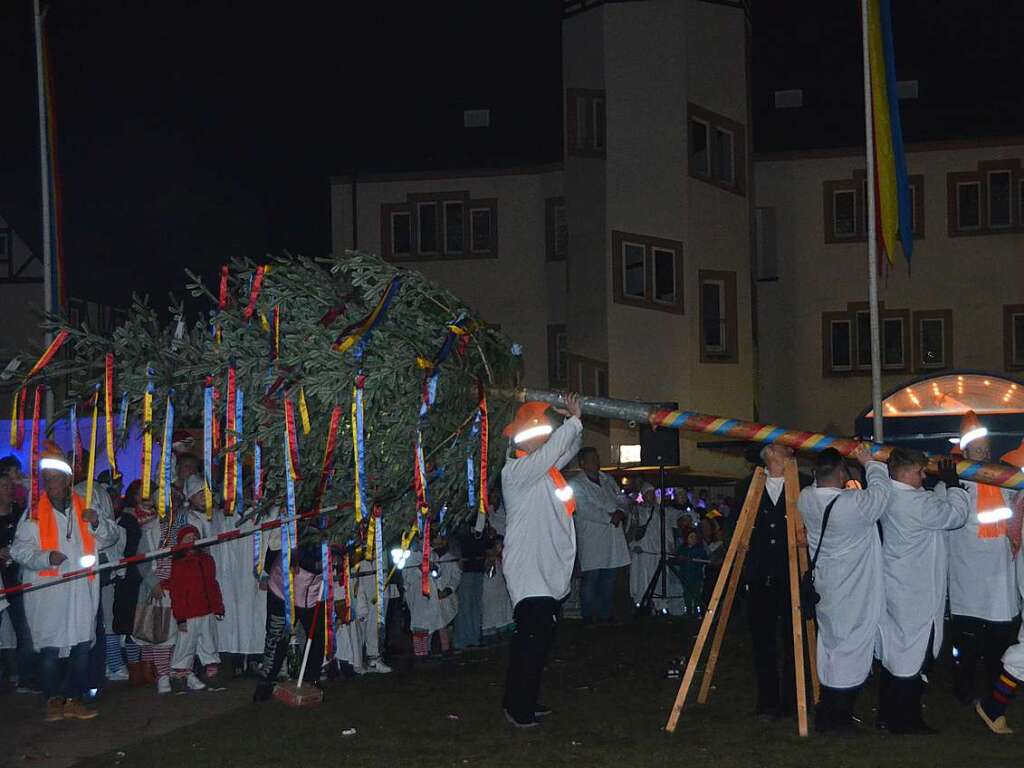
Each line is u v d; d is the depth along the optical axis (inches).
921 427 822.5
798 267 1224.2
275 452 323.9
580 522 603.5
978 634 362.9
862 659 323.9
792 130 1249.4
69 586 370.3
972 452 352.2
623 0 1111.6
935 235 1207.6
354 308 319.3
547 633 342.0
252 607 456.8
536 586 340.5
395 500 332.8
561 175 1235.2
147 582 417.4
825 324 1218.0
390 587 490.9
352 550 346.3
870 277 506.9
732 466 1120.2
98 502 383.6
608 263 1099.9
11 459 441.7
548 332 1234.0
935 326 1205.7
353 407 308.7
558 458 336.2
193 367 318.3
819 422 1214.9
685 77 1109.1
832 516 322.0
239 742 331.0
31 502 329.1
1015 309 1190.9
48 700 371.9
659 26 1110.4
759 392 1224.2
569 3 1140.5
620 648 501.4
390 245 1267.2
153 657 424.8
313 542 348.8
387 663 482.0
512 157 1246.3
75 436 337.4
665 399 1106.1
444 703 385.4
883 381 1208.8
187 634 422.6
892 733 327.0
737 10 1151.0
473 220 1254.3
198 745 328.2
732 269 1142.3
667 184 1107.9
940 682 404.8
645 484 726.5
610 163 1109.1
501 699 390.3
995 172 1198.9
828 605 326.0
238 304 325.7
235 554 458.3
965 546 363.6
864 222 1215.6
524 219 1245.7
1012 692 323.0
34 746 335.9
